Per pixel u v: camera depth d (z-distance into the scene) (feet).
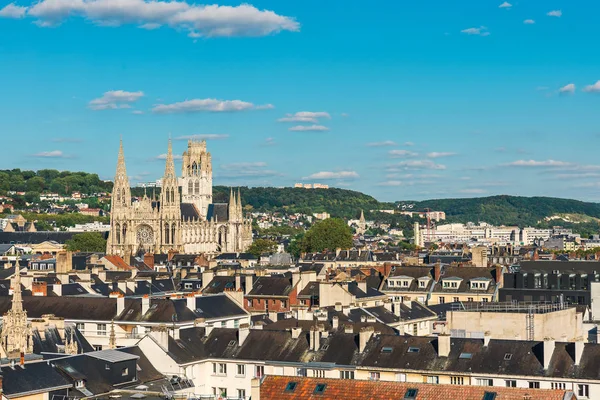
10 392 479.00
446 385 485.56
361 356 585.63
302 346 606.55
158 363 591.78
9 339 561.84
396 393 487.61
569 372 536.42
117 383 540.93
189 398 545.44
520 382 544.21
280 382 510.99
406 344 583.17
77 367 531.50
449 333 626.23
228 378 612.70
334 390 497.87
